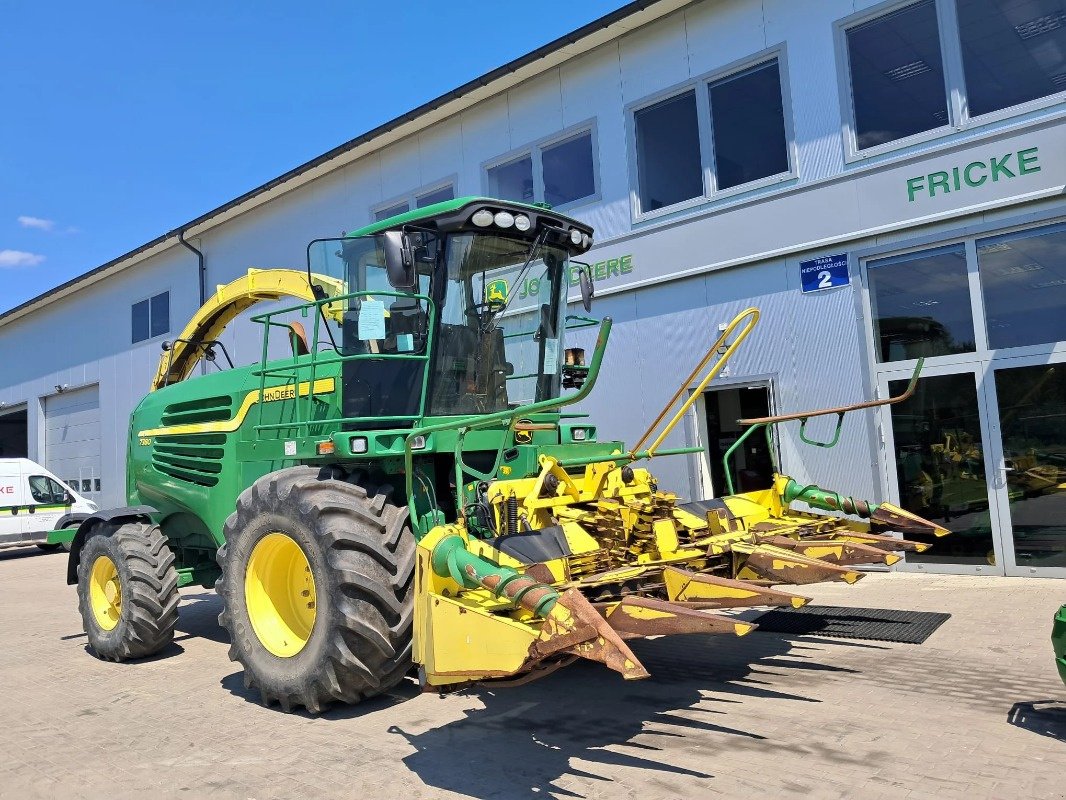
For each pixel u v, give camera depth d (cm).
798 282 898
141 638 625
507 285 554
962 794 320
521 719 437
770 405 917
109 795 366
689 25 984
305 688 446
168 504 704
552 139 1125
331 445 481
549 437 587
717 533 506
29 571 1403
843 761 357
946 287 811
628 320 1041
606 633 305
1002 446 780
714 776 347
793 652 545
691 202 982
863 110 860
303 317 637
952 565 808
